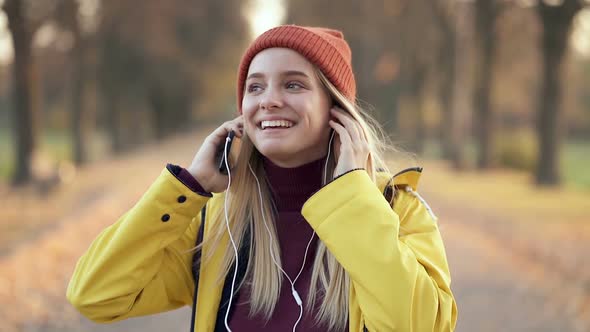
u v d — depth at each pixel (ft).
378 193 5.75
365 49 97.30
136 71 105.81
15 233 31.35
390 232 5.52
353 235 5.54
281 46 6.00
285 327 5.84
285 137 5.92
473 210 39.60
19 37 54.44
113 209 36.58
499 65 77.41
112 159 88.33
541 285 21.72
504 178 63.67
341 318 5.77
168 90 124.26
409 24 86.17
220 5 122.01
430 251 5.91
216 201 6.68
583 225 32.91
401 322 5.32
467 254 27.02
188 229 6.70
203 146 6.31
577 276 22.22
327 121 6.23
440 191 50.67
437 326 5.53
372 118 6.81
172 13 101.24
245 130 6.41
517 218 35.91
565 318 17.92
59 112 194.90
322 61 5.97
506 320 17.85
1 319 16.61
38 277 21.04
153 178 53.57
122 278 6.00
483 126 71.10
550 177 52.95
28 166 54.19
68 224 31.27
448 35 77.97
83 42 74.33
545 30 51.88
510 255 26.96
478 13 68.64
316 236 6.17
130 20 87.04
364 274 5.42
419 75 97.66
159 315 18.19
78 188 50.39
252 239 6.25
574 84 156.87
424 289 5.46
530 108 156.97
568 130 177.68
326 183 6.17
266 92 5.96
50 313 17.58
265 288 5.98
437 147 140.67
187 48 117.19
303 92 5.95
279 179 6.36
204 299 6.14
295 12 96.07
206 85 139.23
